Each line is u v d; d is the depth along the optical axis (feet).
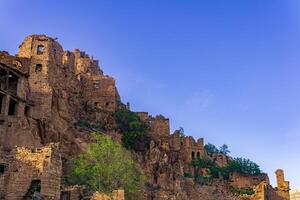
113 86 345.31
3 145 210.38
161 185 285.84
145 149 323.57
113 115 331.57
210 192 348.79
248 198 372.58
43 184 150.92
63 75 294.87
